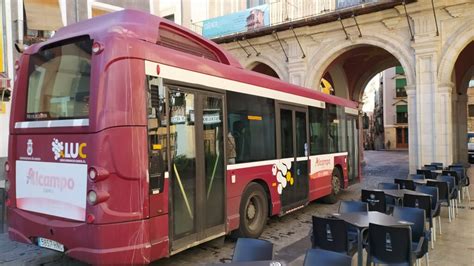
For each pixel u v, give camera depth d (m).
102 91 4.31
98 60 4.39
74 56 4.75
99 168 4.21
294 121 8.48
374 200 6.74
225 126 6.17
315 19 16.11
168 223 4.87
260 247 3.58
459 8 13.62
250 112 6.89
